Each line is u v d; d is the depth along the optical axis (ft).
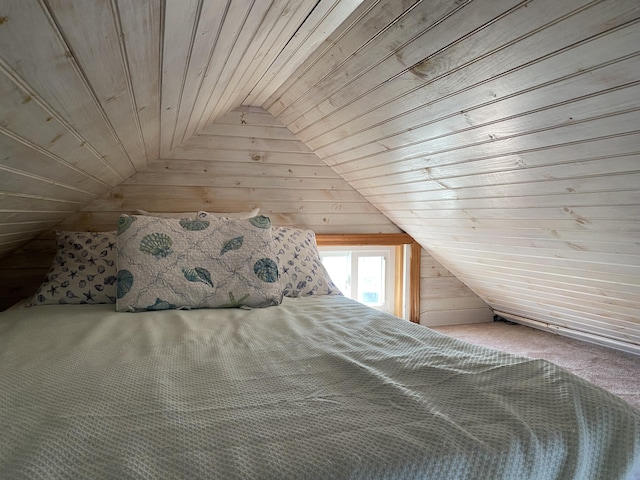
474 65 4.58
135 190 8.25
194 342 4.07
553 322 10.36
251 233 6.33
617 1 3.21
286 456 2.09
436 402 2.72
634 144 4.35
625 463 2.41
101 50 2.35
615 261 6.63
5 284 7.55
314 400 2.74
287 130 9.24
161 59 3.13
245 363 3.48
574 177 5.31
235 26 3.41
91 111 3.23
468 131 5.66
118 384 2.97
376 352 3.74
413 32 4.63
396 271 11.32
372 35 5.01
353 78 6.03
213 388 2.93
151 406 2.61
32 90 2.26
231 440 2.22
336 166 9.43
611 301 7.92
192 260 5.91
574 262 7.32
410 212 9.32
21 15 1.61
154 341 4.08
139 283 5.58
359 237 10.15
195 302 5.73
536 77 4.27
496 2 3.78
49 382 3.00
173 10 2.42
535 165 5.51
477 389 2.86
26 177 3.65
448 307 11.44
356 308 5.84
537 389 2.83
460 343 4.04
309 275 7.20
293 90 7.44
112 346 3.90
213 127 8.70
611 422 2.56
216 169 8.79
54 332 4.39
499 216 7.25
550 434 2.39
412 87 5.49
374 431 2.32
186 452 2.10
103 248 6.54
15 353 3.67
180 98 4.79
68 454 2.08
